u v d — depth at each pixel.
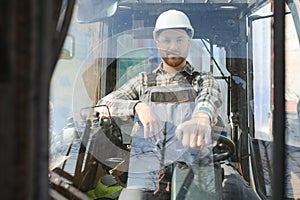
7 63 0.47
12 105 0.47
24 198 0.48
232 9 2.44
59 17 0.77
